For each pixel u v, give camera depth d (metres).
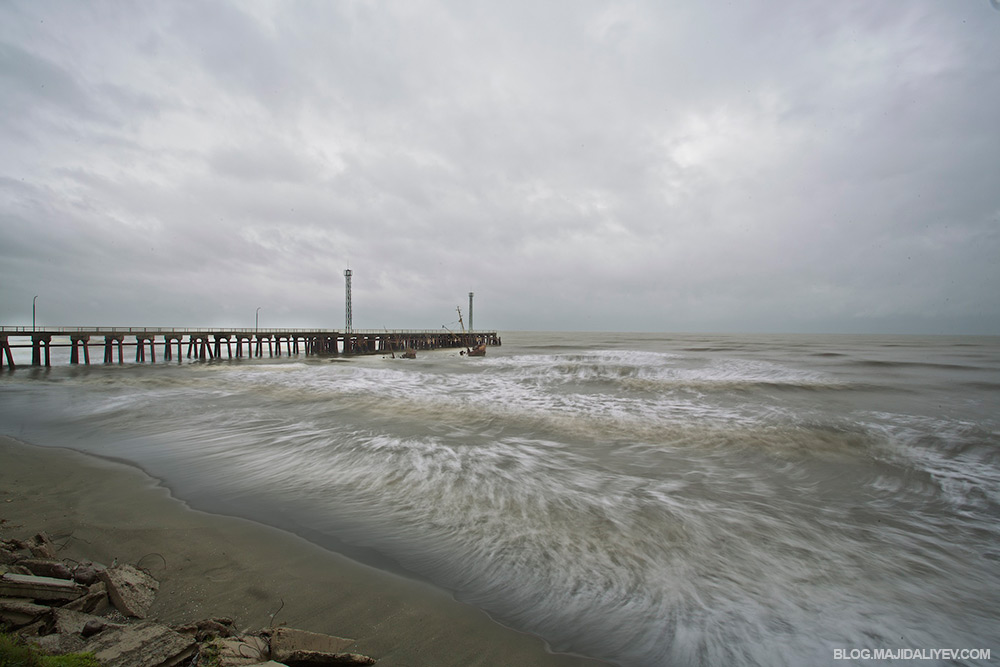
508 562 4.98
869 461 8.78
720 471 8.19
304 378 22.42
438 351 63.38
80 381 23.70
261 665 3.00
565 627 3.92
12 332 34.38
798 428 10.98
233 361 42.88
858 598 4.43
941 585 4.69
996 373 25.89
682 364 24.45
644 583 4.61
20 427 11.96
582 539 5.53
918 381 21.64
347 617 3.94
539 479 7.62
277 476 7.77
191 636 3.22
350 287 70.56
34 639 3.00
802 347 67.19
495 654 3.55
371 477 7.70
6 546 4.57
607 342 99.50
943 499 7.07
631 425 11.36
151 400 15.91
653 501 6.75
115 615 3.76
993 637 3.90
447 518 6.09
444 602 4.23
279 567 4.76
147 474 7.91
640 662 3.52
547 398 15.54
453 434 10.63
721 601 4.33
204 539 5.37
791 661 3.58
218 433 10.82
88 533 5.41
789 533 5.80
